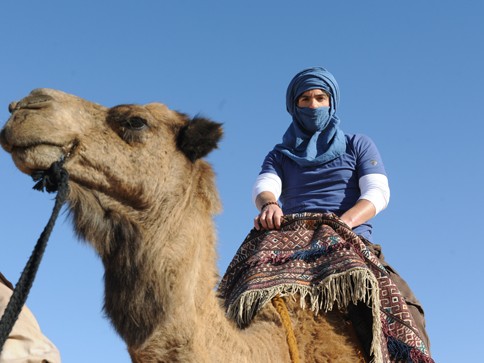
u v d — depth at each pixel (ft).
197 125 12.39
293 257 13.75
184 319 11.60
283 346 12.82
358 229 14.62
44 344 11.11
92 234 11.97
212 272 12.23
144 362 11.59
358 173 15.15
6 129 11.57
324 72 15.49
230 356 11.87
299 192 15.20
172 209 12.09
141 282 11.75
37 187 11.73
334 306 13.52
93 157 11.84
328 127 15.30
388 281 13.56
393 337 13.26
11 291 11.39
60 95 11.99
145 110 12.31
